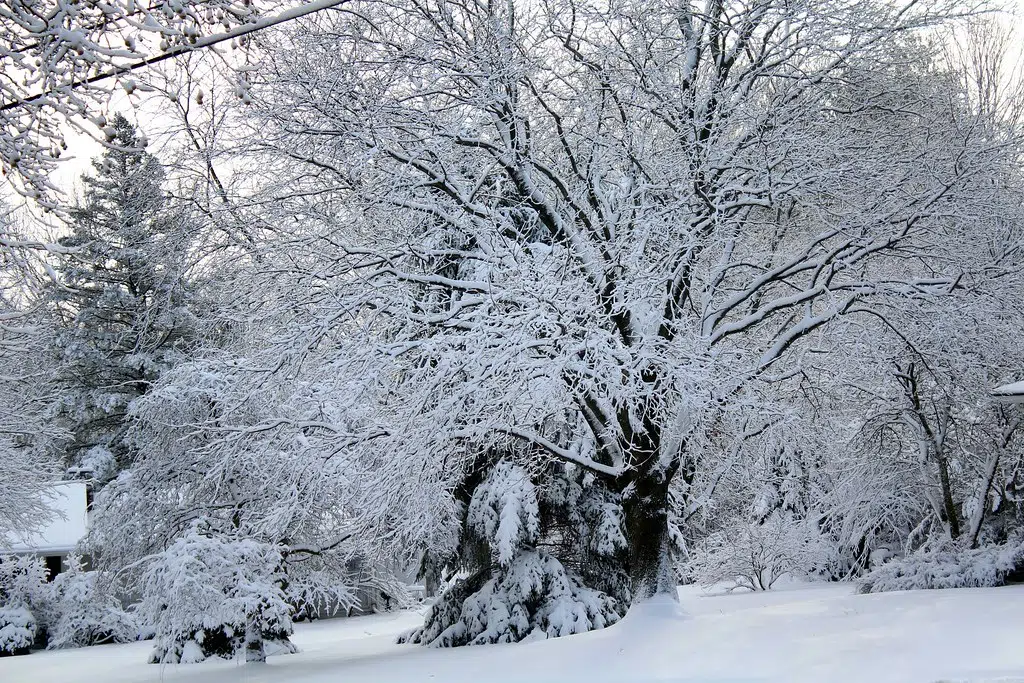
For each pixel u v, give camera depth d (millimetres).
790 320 14828
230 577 15359
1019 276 13555
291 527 17125
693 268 14039
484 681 11086
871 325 14562
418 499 13062
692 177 13070
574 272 12602
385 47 13086
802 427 14516
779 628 11336
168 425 18234
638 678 10109
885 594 13875
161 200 14305
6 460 26344
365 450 13828
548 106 13906
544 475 17953
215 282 14680
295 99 12820
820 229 14773
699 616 12812
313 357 13859
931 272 14617
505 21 13125
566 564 18406
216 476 16109
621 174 14641
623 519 17531
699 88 13961
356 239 14172
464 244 14555
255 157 13836
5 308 10602
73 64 6613
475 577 18531
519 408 12648
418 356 13094
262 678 13398
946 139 14281
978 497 21938
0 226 8422
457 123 13453
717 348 12836
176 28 6180
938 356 14266
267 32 12648
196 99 6379
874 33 13820
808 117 13641
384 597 35188
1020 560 17047
